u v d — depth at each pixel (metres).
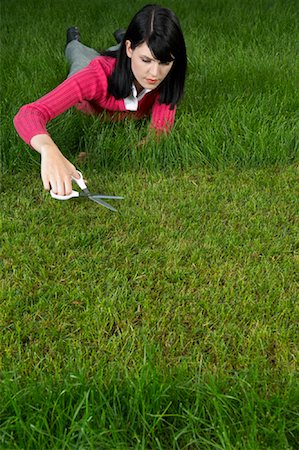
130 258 2.40
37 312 2.12
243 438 1.71
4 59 4.11
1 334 2.03
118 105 3.07
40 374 1.87
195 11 5.20
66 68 3.93
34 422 1.72
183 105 3.46
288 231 2.60
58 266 2.32
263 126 3.18
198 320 2.11
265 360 1.95
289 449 1.68
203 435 1.74
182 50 2.79
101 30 4.73
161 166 3.05
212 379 1.82
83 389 1.79
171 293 2.23
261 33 4.76
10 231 2.51
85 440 1.67
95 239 2.49
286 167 3.05
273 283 2.28
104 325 2.07
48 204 2.69
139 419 1.74
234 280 2.31
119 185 2.83
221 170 3.00
